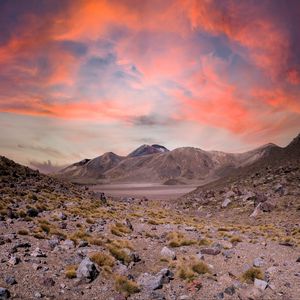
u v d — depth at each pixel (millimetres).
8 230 20297
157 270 16328
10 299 10523
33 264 13750
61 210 33469
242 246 23922
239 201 73375
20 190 41812
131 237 24047
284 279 15742
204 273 16109
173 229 30891
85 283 12961
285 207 58969
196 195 109625
